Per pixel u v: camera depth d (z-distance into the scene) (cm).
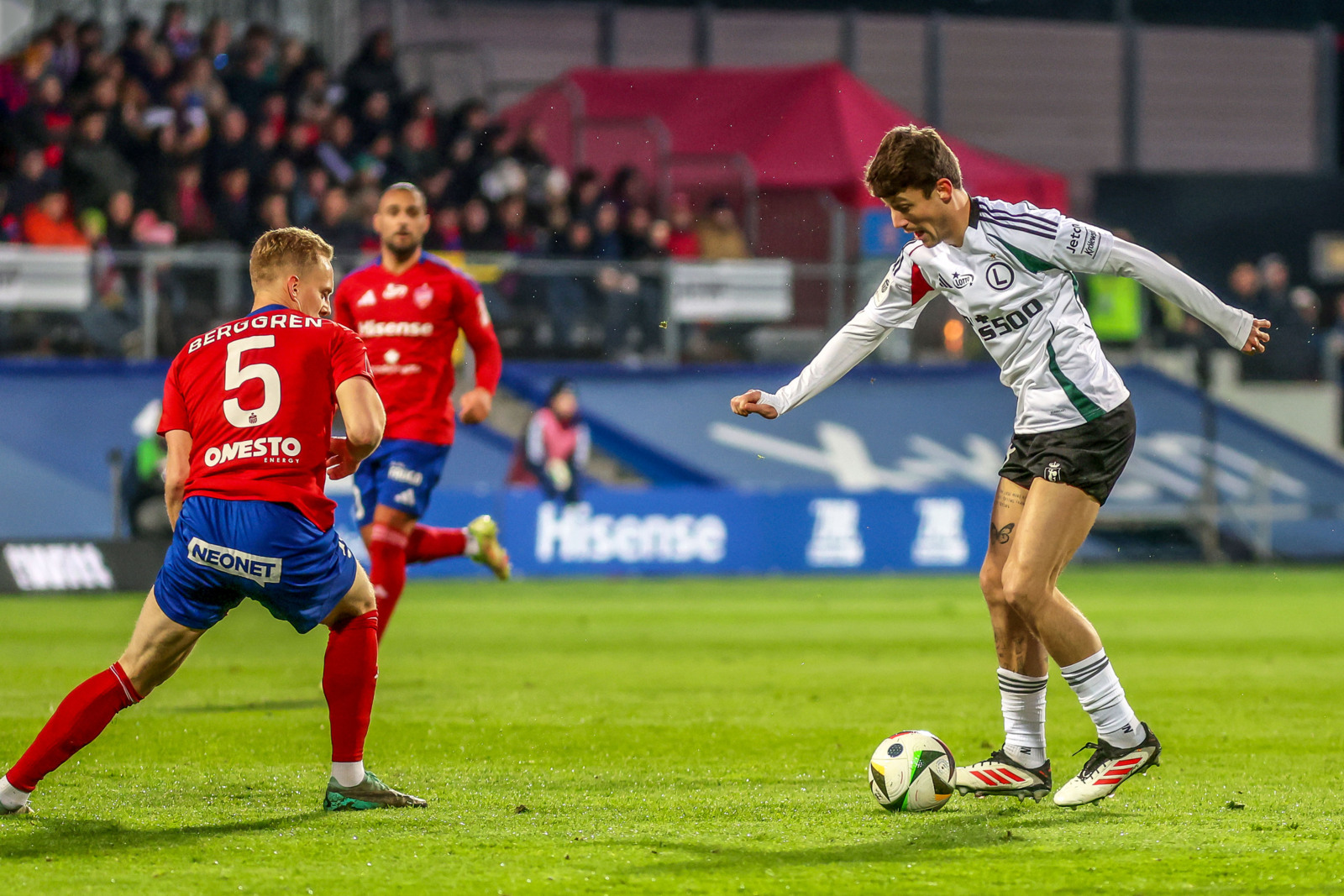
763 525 4759
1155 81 7744
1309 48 7919
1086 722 1902
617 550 4628
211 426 1243
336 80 5481
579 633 3083
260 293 1299
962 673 2448
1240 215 6662
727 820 1264
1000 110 7575
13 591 3988
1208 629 3209
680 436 4844
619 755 1631
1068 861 1109
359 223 4578
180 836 1178
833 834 1205
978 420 5206
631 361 4869
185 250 4434
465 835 1191
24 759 1248
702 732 1798
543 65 6925
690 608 3678
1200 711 2009
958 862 1106
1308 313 5744
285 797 1355
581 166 5891
